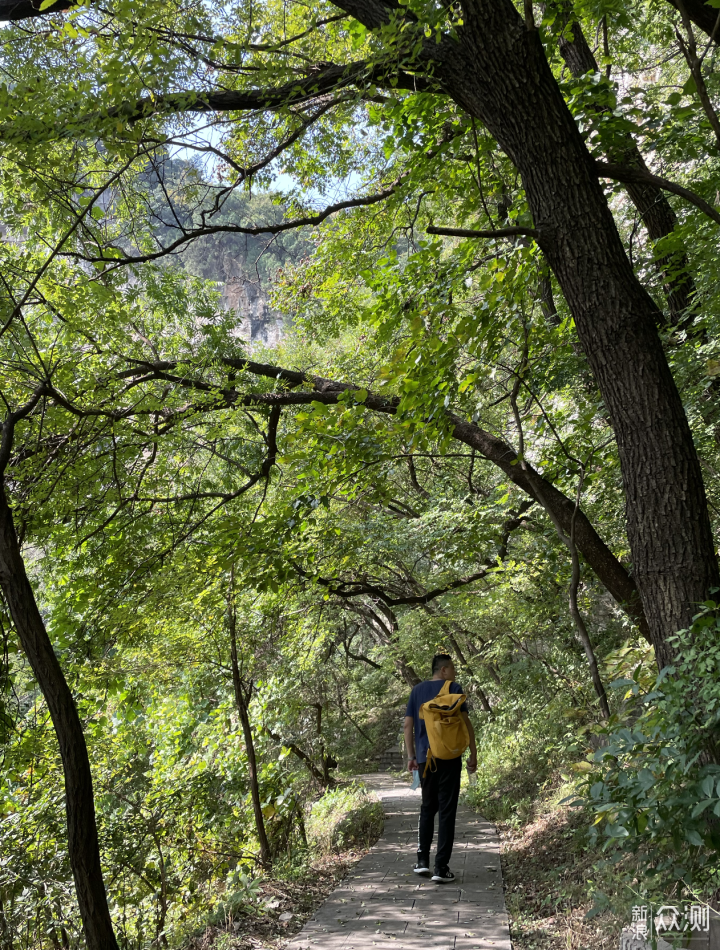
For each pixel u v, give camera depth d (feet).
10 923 24.08
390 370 16.16
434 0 14.79
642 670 16.38
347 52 25.35
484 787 37.76
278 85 17.89
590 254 14.37
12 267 18.74
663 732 11.10
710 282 19.97
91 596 23.57
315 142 22.86
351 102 18.11
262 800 28.43
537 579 27.96
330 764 52.54
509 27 14.65
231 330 25.66
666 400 14.01
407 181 23.29
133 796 28.37
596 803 11.57
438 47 15.70
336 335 34.06
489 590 32.63
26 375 18.61
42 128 15.60
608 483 22.59
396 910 17.42
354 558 28.86
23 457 19.29
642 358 14.08
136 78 14.98
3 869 24.17
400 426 17.71
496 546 28.48
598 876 16.12
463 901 17.90
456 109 20.40
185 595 25.22
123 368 22.75
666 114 18.74
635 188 23.21
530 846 22.80
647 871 11.67
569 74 24.53
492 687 47.03
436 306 16.58
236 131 19.51
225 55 17.48
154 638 27.73
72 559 24.91
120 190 18.98
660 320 22.53
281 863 25.27
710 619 12.66
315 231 29.71
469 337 16.70
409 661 44.62
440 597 38.14
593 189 14.62
